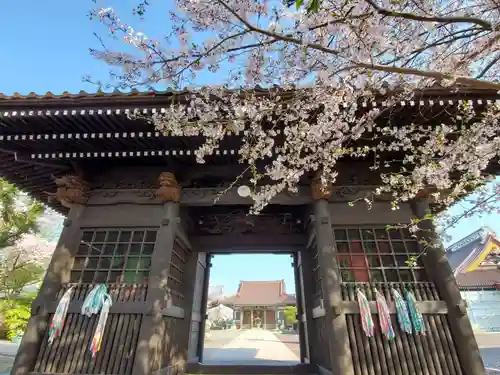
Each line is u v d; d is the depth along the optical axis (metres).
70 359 4.78
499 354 12.18
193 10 3.67
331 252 5.36
